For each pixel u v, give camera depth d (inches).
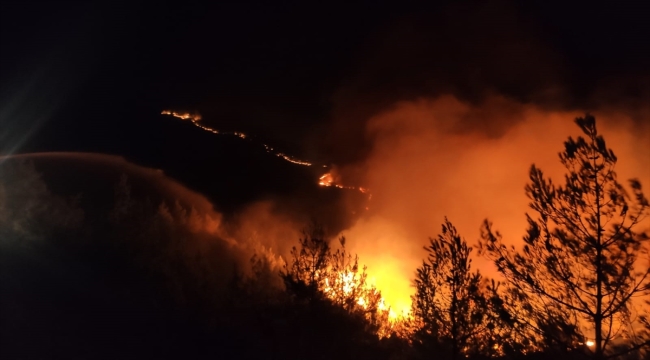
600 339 358.3
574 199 366.0
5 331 440.1
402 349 526.6
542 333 371.2
